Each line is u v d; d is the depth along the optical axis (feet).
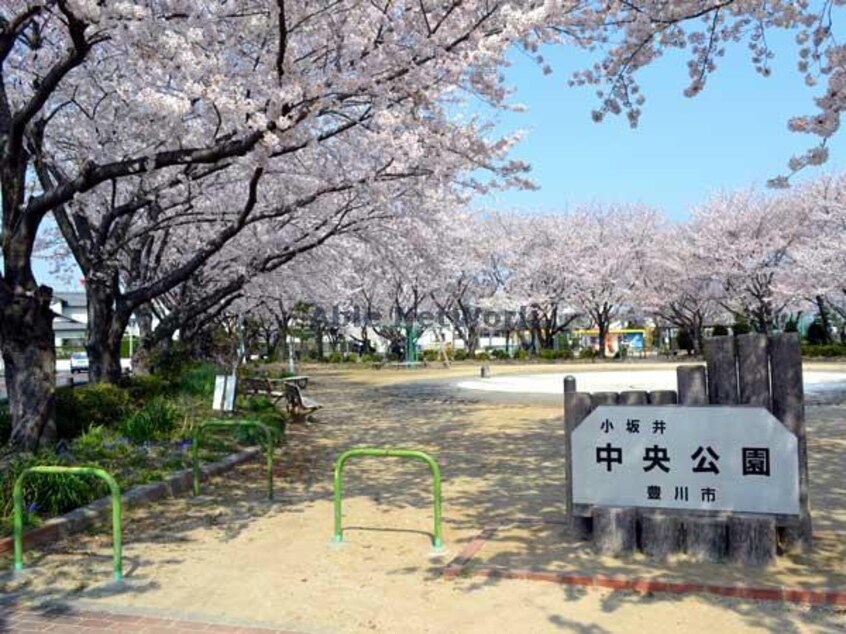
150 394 37.99
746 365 14.83
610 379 66.28
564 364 107.96
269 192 36.37
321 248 50.24
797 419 14.62
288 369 92.07
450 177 27.84
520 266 122.62
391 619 12.39
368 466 26.73
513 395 54.34
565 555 15.15
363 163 31.12
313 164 32.60
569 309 134.62
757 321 113.80
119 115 29.45
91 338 37.17
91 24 19.13
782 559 14.44
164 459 25.11
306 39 22.43
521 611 12.51
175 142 26.13
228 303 57.26
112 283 38.81
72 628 12.20
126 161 22.21
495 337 195.72
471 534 17.34
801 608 12.24
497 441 31.55
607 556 14.98
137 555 16.14
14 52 28.66
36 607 13.12
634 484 15.19
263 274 44.70
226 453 27.71
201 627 12.20
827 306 117.39
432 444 31.50
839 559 14.35
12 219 24.32
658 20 19.71
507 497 21.11
